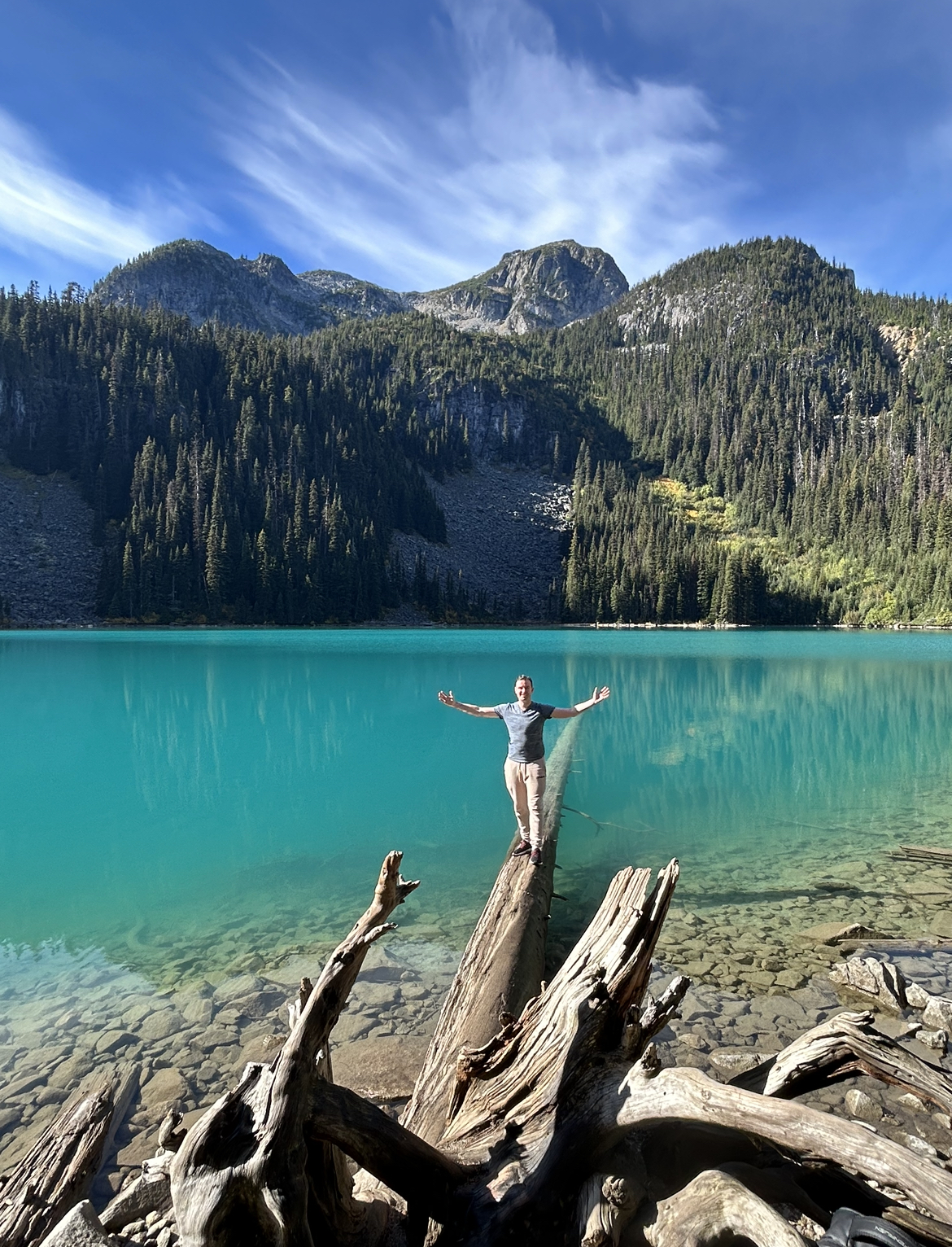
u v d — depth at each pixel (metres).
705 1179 2.08
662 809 9.81
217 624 87.19
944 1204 1.84
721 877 7.16
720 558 109.81
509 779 6.25
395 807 10.05
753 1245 1.91
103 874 7.38
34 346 116.19
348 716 18.17
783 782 11.34
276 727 16.72
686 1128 2.39
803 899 6.52
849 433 174.12
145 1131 3.40
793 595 107.50
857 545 126.50
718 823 9.14
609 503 155.50
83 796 10.73
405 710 19.23
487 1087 2.77
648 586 109.31
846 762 12.83
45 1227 2.70
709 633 79.00
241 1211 1.88
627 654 41.12
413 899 6.59
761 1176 2.26
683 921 6.01
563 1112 2.37
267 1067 2.07
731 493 170.00
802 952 5.38
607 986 2.63
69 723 17.14
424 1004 4.64
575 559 114.00
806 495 147.75
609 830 8.84
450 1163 2.31
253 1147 1.91
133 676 27.36
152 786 11.31
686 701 21.20
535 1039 2.76
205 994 4.88
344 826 9.09
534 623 112.31
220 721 17.45
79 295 139.88
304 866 7.63
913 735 15.54
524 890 5.42
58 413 113.56
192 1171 1.90
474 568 132.12
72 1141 3.19
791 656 40.50
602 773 12.02
